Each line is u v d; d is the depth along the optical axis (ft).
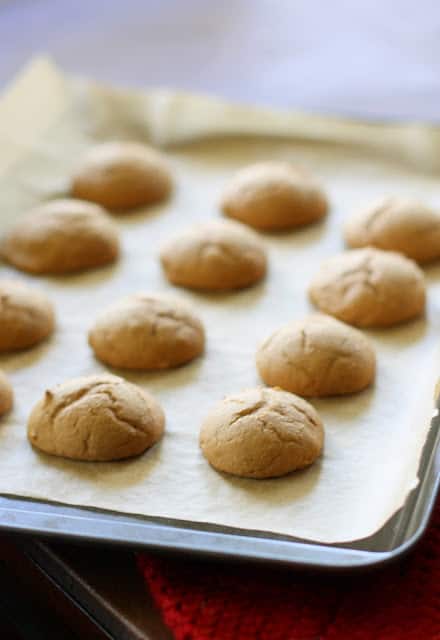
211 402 2.10
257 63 2.92
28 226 2.40
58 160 2.58
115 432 1.98
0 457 2.00
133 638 1.79
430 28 3.02
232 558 1.78
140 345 2.16
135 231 2.48
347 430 2.04
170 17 3.09
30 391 2.13
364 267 2.27
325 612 1.79
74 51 2.99
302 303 2.30
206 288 2.33
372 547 1.81
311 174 2.59
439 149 2.56
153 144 2.68
